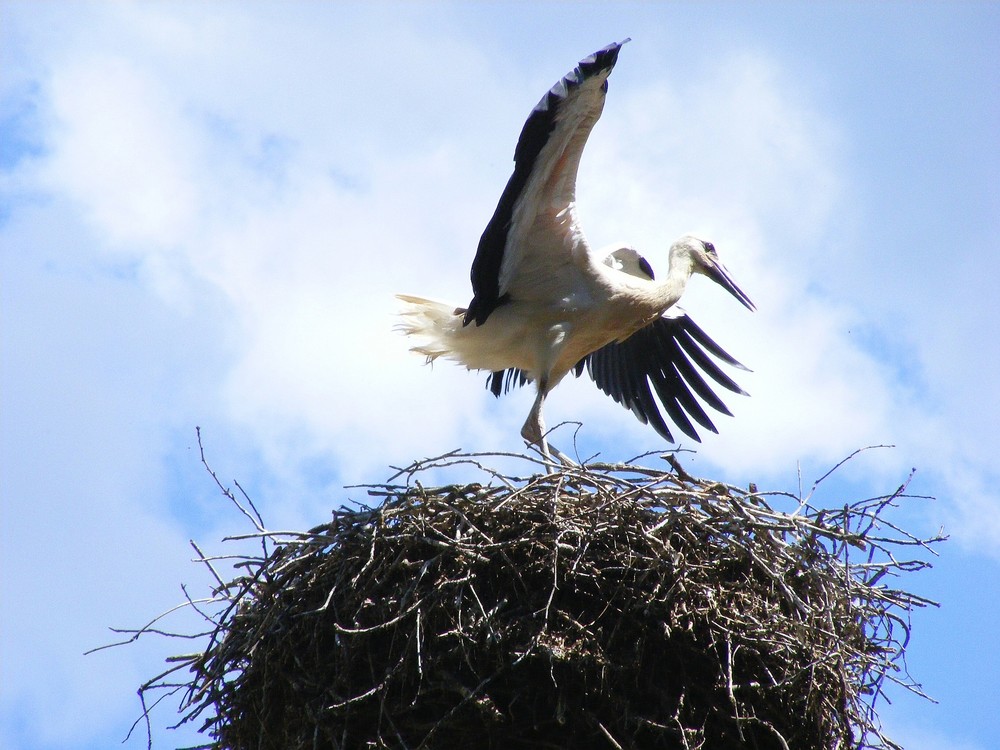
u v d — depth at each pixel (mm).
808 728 11977
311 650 12109
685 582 11969
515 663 11531
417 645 11570
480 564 12109
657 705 11766
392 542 12234
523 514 12391
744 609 12086
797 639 11867
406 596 11852
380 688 11656
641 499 12531
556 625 11914
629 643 11883
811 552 12508
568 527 12172
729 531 12391
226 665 12500
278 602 12383
